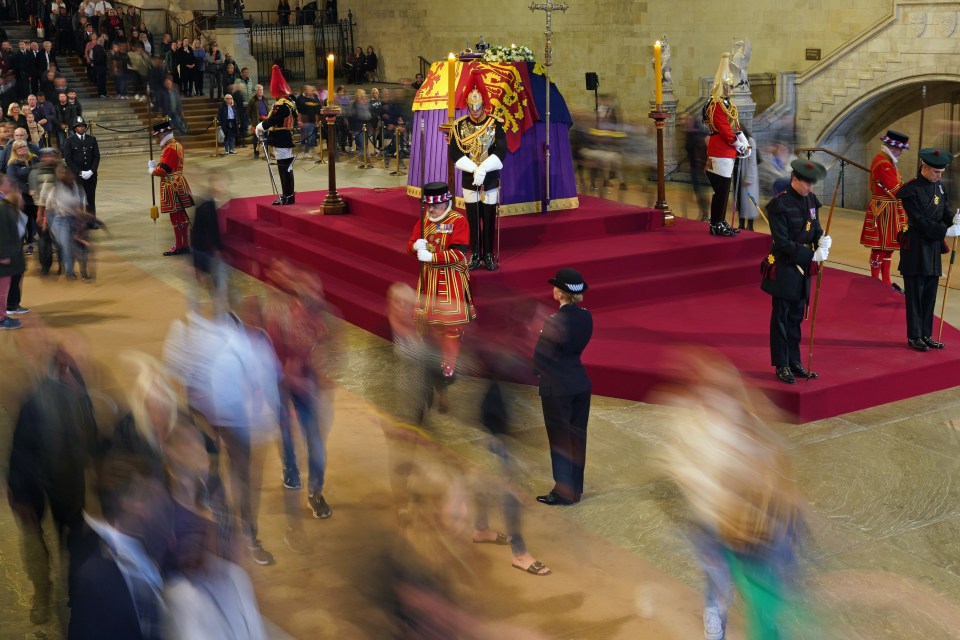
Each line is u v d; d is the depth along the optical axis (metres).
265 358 6.62
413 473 7.10
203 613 3.88
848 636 5.75
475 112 11.11
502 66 12.83
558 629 5.88
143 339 11.17
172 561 3.98
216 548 4.19
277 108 15.27
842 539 7.02
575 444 7.43
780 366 9.17
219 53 30.11
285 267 7.12
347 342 11.22
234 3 32.47
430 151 13.66
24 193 14.67
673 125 22.72
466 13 31.17
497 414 7.02
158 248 15.76
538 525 7.20
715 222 13.05
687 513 7.29
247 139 28.16
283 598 6.13
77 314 12.23
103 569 3.91
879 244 12.65
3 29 29.69
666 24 25.09
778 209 8.90
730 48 23.69
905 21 19.50
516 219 12.79
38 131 22.11
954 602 6.25
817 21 21.77
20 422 5.80
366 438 8.70
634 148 21.89
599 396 9.71
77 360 5.96
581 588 6.34
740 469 5.12
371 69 35.09
